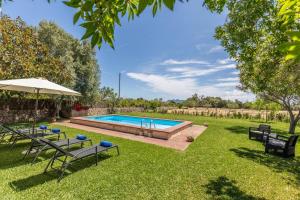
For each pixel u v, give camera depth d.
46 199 3.40
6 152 5.86
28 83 5.57
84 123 12.52
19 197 3.40
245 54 5.15
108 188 3.90
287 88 10.45
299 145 8.61
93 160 5.52
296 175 4.89
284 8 1.14
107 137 8.82
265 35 4.67
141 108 27.84
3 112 11.94
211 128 12.66
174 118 19.08
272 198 3.77
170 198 3.63
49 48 14.85
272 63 5.39
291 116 12.09
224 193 3.88
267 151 6.97
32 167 4.76
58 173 4.49
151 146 7.39
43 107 14.49
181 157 6.07
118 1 1.30
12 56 10.03
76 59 17.75
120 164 5.26
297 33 0.71
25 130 7.24
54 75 12.62
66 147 6.77
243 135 10.30
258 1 4.18
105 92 25.84
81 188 3.84
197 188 4.04
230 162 5.71
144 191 3.84
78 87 17.59
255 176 4.75
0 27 9.83
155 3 1.09
